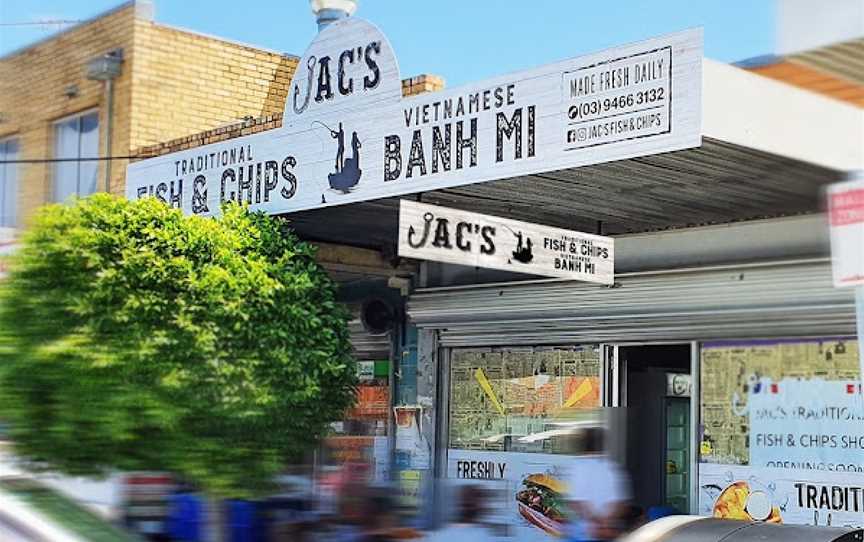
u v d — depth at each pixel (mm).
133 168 10992
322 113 9336
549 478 10320
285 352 8117
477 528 6879
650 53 7020
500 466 10852
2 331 5691
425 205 7461
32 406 5445
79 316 5992
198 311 7590
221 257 8219
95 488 5234
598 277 8367
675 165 7309
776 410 8898
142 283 7348
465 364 11383
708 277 8805
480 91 8117
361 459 7758
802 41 3830
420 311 11414
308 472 6934
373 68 8938
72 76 13320
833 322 7867
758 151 6129
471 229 7691
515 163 7852
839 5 3717
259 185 9812
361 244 11227
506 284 10672
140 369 5887
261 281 8289
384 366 12188
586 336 10086
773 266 8148
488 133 8055
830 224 4023
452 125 8320
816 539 5020
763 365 8953
